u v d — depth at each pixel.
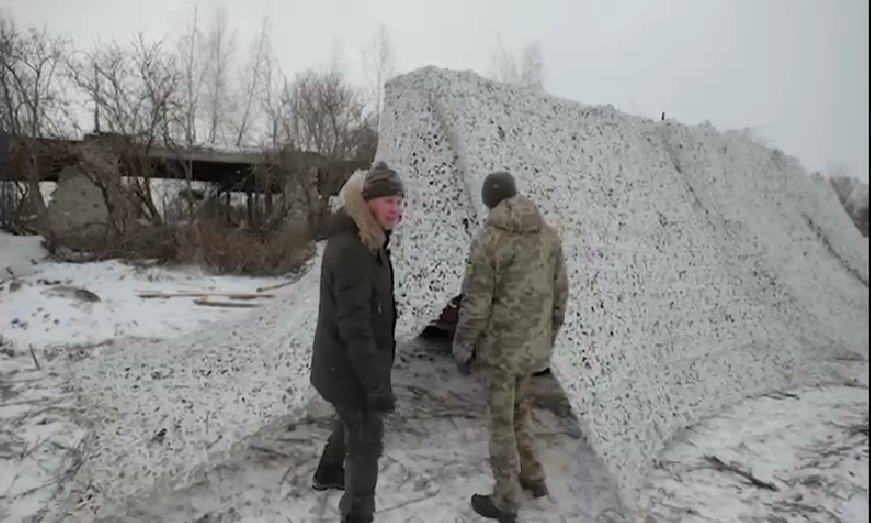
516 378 3.19
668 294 4.73
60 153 19.25
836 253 7.94
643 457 3.56
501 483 3.11
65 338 7.47
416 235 3.63
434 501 3.33
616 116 5.77
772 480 3.61
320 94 22.80
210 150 20.56
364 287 2.68
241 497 3.33
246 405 3.61
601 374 3.62
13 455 3.82
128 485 3.17
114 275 13.15
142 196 19.06
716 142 7.06
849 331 6.40
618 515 3.21
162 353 4.76
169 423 3.57
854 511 3.28
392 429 4.31
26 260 15.31
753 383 5.15
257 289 11.97
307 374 3.65
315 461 3.79
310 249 16.20
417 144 3.90
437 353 6.04
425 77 4.09
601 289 4.01
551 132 4.66
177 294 10.89
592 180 4.65
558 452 4.02
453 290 3.43
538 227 3.08
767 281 6.11
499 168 3.85
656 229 5.04
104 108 19.89
